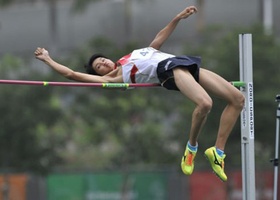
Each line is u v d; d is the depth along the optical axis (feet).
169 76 101.04
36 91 304.71
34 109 304.91
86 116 310.04
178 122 302.25
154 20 422.41
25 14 451.53
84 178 268.00
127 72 103.60
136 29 422.41
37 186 266.16
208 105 98.27
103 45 305.73
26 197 264.93
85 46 309.01
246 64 108.58
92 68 107.76
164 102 311.88
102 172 267.18
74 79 104.42
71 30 438.81
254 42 295.07
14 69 309.83
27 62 318.24
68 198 268.00
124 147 311.06
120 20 423.64
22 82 99.14
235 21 424.05
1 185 264.72
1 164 301.22
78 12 353.10
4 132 300.81
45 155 305.73
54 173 268.82
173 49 397.39
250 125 109.09
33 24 449.06
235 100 102.32
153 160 305.32
